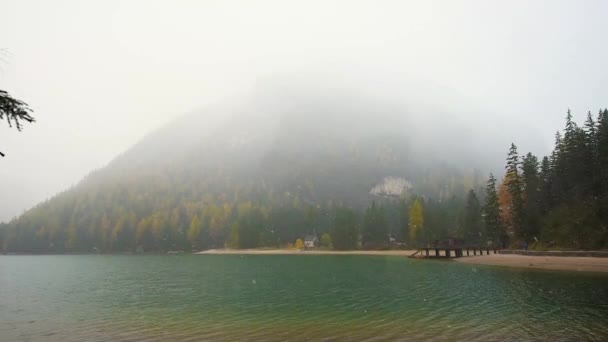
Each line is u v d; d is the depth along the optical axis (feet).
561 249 234.38
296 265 289.53
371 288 147.54
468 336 76.18
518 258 237.45
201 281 189.26
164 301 129.49
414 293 131.23
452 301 114.21
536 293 122.42
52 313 112.47
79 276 226.38
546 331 77.82
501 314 94.63
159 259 418.31
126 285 177.68
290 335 81.61
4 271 268.82
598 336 73.51
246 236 579.48
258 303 121.39
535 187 289.12
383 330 83.35
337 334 81.35
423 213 476.13
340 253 479.00
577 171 253.03
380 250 504.84
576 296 115.55
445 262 273.54
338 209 581.94
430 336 77.15
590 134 256.32
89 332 89.45
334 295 133.49
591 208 233.76
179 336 83.56
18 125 34.86
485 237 388.57
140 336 84.58
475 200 396.78
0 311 116.26
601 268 179.83
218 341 78.38
